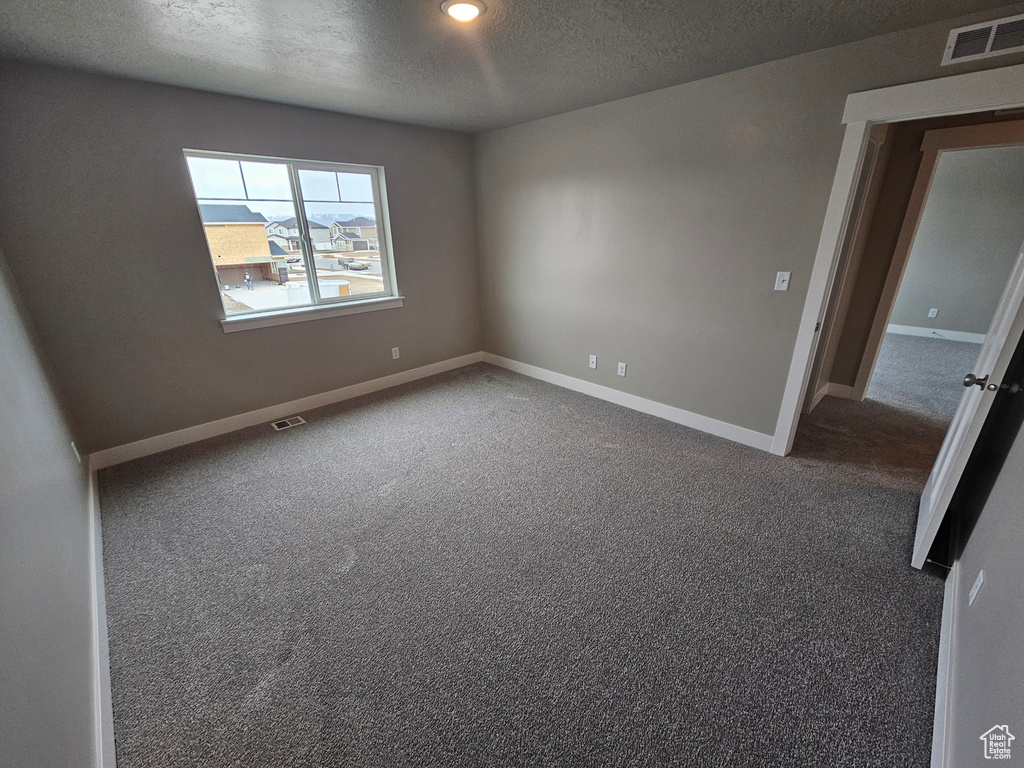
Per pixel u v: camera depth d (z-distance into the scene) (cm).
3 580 88
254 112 286
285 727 130
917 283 577
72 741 103
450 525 218
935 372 438
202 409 306
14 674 82
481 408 360
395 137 359
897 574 182
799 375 260
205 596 177
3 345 152
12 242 223
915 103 192
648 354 335
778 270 255
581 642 156
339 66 226
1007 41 169
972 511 178
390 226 376
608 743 125
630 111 294
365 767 120
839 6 168
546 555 197
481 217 429
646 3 165
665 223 298
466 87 265
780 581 180
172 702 137
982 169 512
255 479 258
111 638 158
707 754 122
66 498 173
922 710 133
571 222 354
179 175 267
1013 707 81
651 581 182
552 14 173
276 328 329
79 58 210
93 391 261
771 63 230
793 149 234
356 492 245
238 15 170
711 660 149
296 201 328
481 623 164
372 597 176
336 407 364
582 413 348
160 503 236
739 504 230
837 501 232
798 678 142
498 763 121
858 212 282
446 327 445
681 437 306
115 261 255
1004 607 104
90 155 238
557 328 397
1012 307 163
